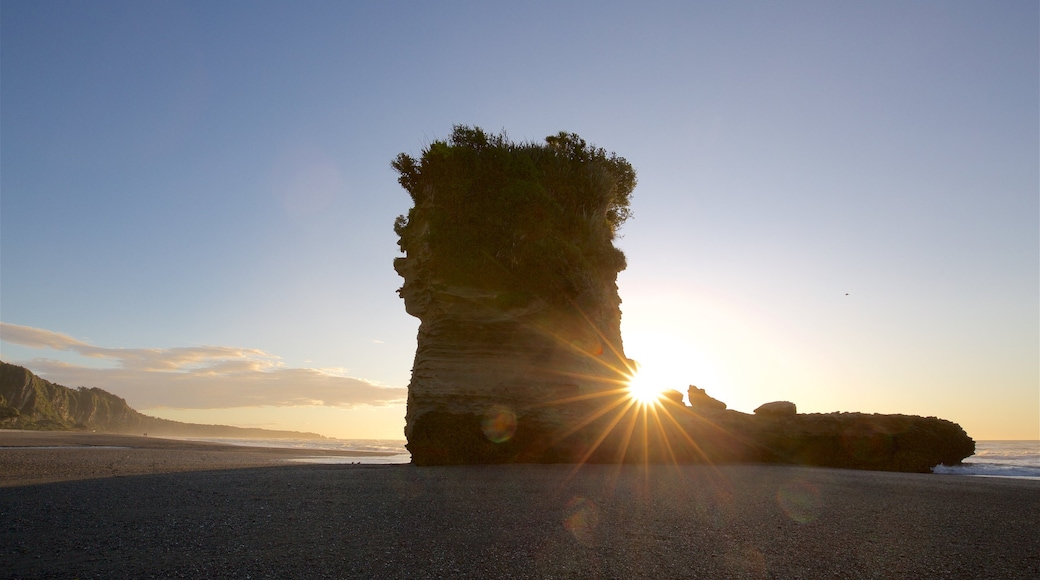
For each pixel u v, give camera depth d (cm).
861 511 1196
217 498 1280
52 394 18225
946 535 952
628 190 3478
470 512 1102
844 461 3019
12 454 2823
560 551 788
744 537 901
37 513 1077
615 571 696
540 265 2689
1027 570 736
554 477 1803
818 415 3212
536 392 2622
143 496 1311
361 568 693
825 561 759
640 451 2717
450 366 2597
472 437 2500
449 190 2797
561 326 2759
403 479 1719
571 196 3047
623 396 2856
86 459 2672
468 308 2670
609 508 1173
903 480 1956
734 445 2953
